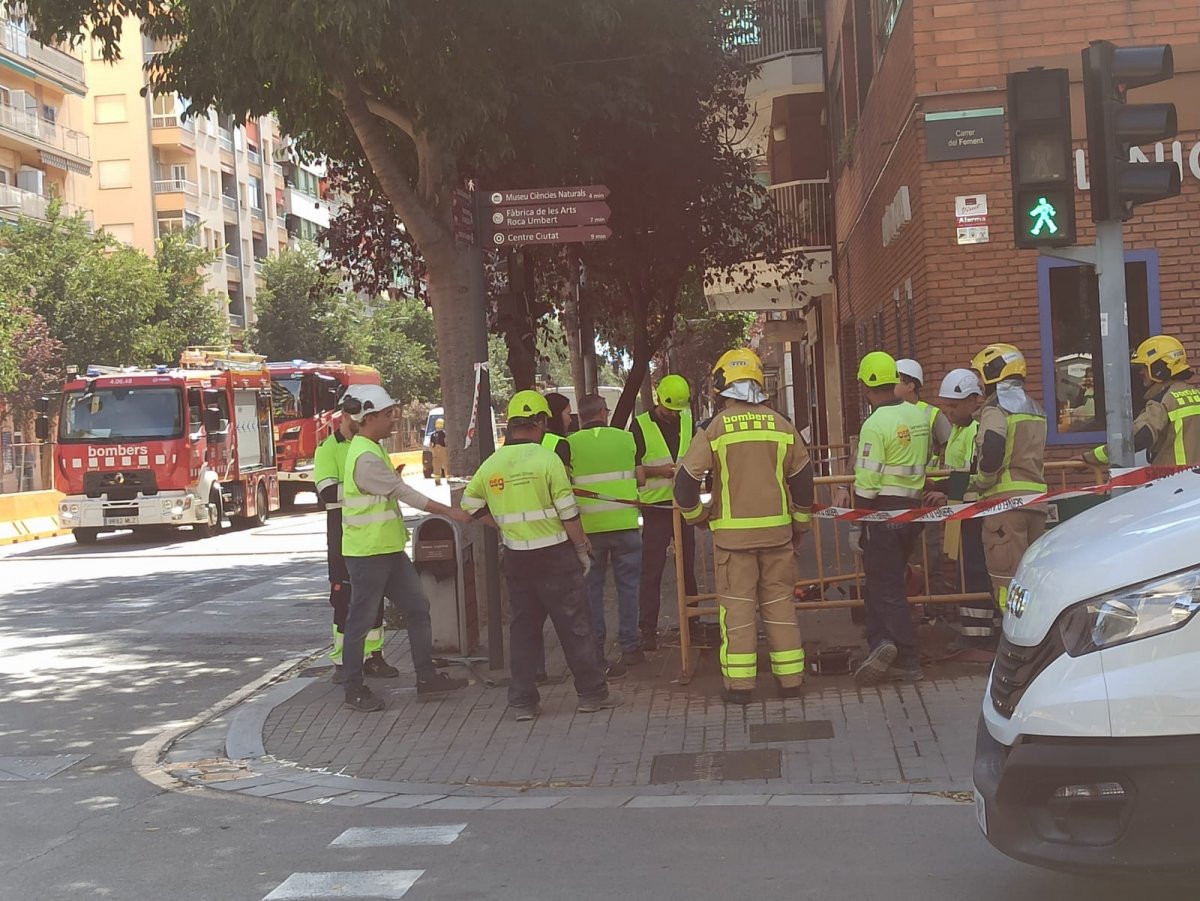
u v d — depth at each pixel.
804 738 7.38
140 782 7.50
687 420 10.62
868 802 6.14
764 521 8.21
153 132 64.62
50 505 29.94
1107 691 3.92
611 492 9.61
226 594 16.33
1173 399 8.30
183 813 6.73
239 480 28.27
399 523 8.98
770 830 5.80
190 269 50.16
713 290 26.20
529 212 9.77
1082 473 11.78
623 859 5.51
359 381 38.00
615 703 8.48
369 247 17.62
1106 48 6.97
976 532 9.14
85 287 43.00
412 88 11.42
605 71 14.34
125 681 10.88
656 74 15.20
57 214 44.06
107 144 64.38
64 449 25.19
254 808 6.79
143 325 45.31
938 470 9.47
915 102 11.93
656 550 10.23
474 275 9.85
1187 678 3.84
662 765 7.14
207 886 5.46
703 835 5.79
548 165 13.82
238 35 10.87
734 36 18.30
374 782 7.23
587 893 5.09
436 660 10.27
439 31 11.34
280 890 5.33
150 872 5.70
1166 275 11.62
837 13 21.19
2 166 50.38
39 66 52.31
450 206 12.09
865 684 8.45
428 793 6.95
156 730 9.05
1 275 41.00
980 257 11.81
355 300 63.00
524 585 8.31
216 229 69.12
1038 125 7.11
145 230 64.38
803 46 24.58
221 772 7.66
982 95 11.78
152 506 25.09
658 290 20.36
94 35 12.07
